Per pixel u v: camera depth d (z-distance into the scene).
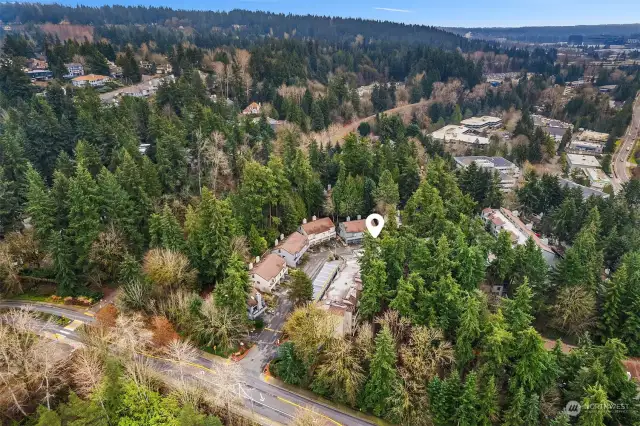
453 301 64.75
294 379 62.81
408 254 79.81
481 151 182.38
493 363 58.00
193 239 79.44
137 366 56.69
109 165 101.50
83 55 194.62
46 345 57.84
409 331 65.38
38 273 80.69
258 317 77.12
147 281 71.56
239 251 82.44
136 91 178.12
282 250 91.88
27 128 104.12
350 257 96.62
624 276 71.12
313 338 62.00
